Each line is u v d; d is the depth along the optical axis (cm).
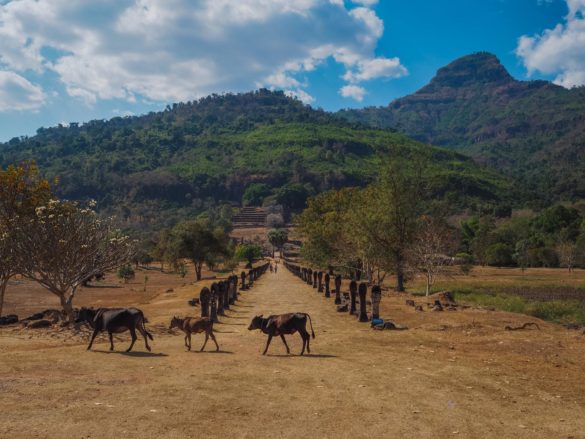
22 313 2959
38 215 1717
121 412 667
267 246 17038
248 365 1017
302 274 5428
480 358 1133
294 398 769
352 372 962
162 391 779
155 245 9762
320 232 4916
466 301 2939
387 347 1280
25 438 562
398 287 3597
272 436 604
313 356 1142
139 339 1363
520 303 2627
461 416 707
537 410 746
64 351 1110
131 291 4794
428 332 1534
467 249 10706
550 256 8931
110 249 1891
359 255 3969
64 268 1734
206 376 897
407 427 655
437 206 3594
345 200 5253
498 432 648
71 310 1756
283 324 1162
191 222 6347
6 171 1936
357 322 1814
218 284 2042
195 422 639
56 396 727
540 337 1420
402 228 3559
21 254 1703
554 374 979
